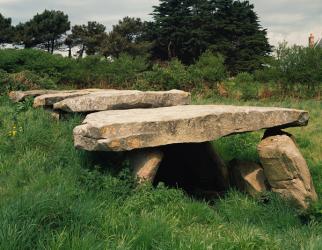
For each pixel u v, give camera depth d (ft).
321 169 28.17
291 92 57.31
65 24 152.97
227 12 139.44
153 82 60.44
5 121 30.12
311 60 57.93
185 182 27.73
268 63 61.52
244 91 56.65
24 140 26.02
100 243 14.89
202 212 19.52
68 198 17.74
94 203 18.43
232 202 22.53
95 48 148.77
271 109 25.49
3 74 49.70
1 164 23.45
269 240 16.80
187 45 137.49
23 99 37.17
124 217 17.54
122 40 140.15
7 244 13.70
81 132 21.74
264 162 23.21
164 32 137.90
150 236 15.75
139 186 20.83
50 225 15.39
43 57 66.28
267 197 22.63
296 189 22.02
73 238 14.75
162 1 146.00
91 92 36.70
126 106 30.55
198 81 60.13
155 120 21.90
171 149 28.25
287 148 22.67
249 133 34.19
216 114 23.48
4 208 15.96
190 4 143.43
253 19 143.54
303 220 21.56
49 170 22.81
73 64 67.36
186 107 27.89
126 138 21.04
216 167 26.50
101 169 22.44
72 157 23.85
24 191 19.83
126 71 65.57
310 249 16.10
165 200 19.84
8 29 148.05
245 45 134.10
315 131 36.04
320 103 50.60
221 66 65.62
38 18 152.97
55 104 31.91
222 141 31.91
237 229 18.29
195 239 15.90
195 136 22.72
